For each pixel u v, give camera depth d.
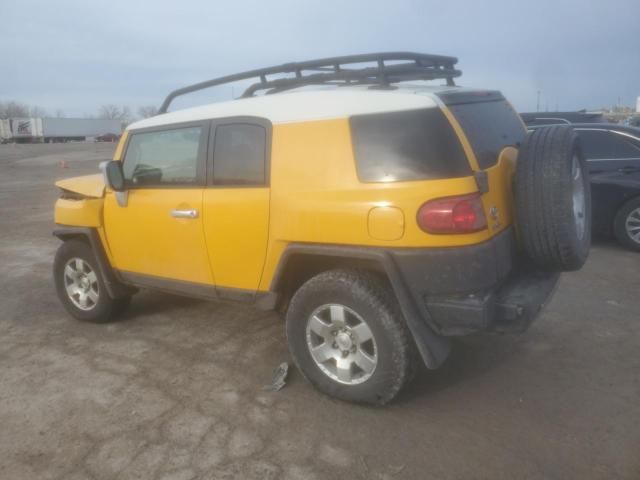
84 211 4.80
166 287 4.49
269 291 3.83
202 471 3.01
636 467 2.92
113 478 2.98
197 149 4.09
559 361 4.13
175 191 4.22
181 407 3.66
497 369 4.04
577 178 3.60
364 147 3.33
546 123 10.61
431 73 4.03
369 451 3.13
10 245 9.03
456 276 3.13
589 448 3.09
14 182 20.30
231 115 3.92
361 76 3.84
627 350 4.28
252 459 3.10
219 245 4.00
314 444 3.21
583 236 3.71
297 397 3.73
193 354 4.47
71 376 4.16
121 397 3.82
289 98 3.72
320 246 3.46
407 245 3.18
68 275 5.20
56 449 3.25
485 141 3.46
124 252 4.69
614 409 3.47
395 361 3.34
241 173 3.86
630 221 7.05
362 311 3.37
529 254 3.46
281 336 4.77
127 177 4.61
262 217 3.72
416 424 3.38
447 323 3.24
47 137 79.50
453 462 3.02
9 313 5.62
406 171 3.19
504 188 3.47
